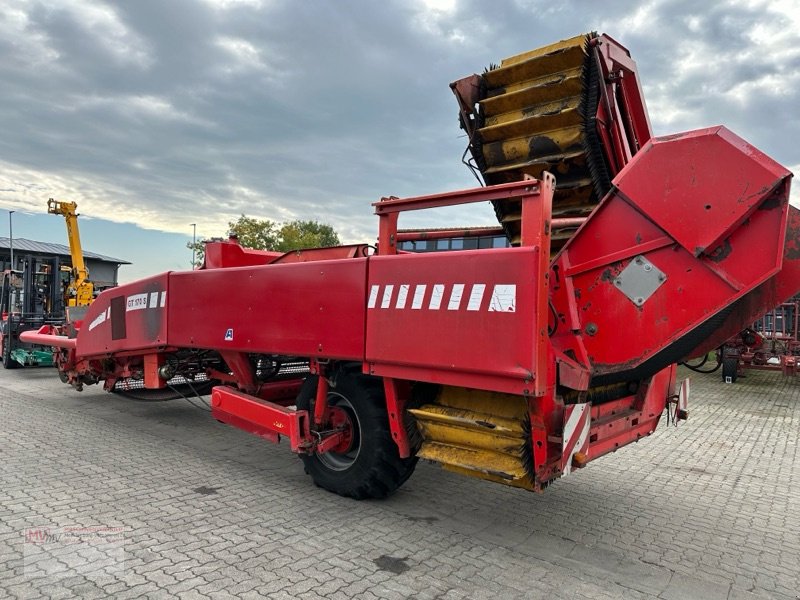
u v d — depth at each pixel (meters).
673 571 3.51
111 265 39.03
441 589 3.14
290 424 4.45
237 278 5.04
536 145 4.87
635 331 3.51
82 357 7.35
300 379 5.95
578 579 3.34
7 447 5.83
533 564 3.52
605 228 3.63
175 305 5.71
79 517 4.01
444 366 3.52
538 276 3.18
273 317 4.68
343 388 4.46
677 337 3.34
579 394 3.54
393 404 4.04
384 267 3.89
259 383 5.52
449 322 3.51
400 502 4.56
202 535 3.76
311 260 5.11
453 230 5.62
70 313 10.79
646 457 6.34
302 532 3.87
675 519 4.42
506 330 3.26
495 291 3.32
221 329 5.19
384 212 4.27
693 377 14.31
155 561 3.36
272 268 4.70
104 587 3.03
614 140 4.68
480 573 3.36
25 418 7.29
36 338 8.91
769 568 3.59
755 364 13.70
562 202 5.14
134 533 3.76
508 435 3.53
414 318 3.69
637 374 3.88
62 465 5.27
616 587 3.26
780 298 3.39
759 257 3.06
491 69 5.11
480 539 3.88
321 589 3.09
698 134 3.23
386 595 3.05
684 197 3.26
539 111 4.83
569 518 4.36
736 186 3.08
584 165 4.77
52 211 13.80
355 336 4.05
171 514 4.12
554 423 3.35
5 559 3.34
